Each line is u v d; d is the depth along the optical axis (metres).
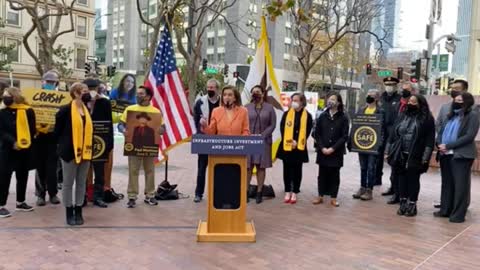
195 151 5.67
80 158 6.30
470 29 19.52
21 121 6.79
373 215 7.39
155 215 7.06
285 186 8.21
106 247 5.57
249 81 8.98
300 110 8.01
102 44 91.38
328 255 5.42
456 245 5.90
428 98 14.48
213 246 5.66
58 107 7.32
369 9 26.97
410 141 7.25
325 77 62.44
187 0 15.05
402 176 7.45
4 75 39.56
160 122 7.55
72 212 6.50
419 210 7.84
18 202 7.13
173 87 8.33
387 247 5.75
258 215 7.21
